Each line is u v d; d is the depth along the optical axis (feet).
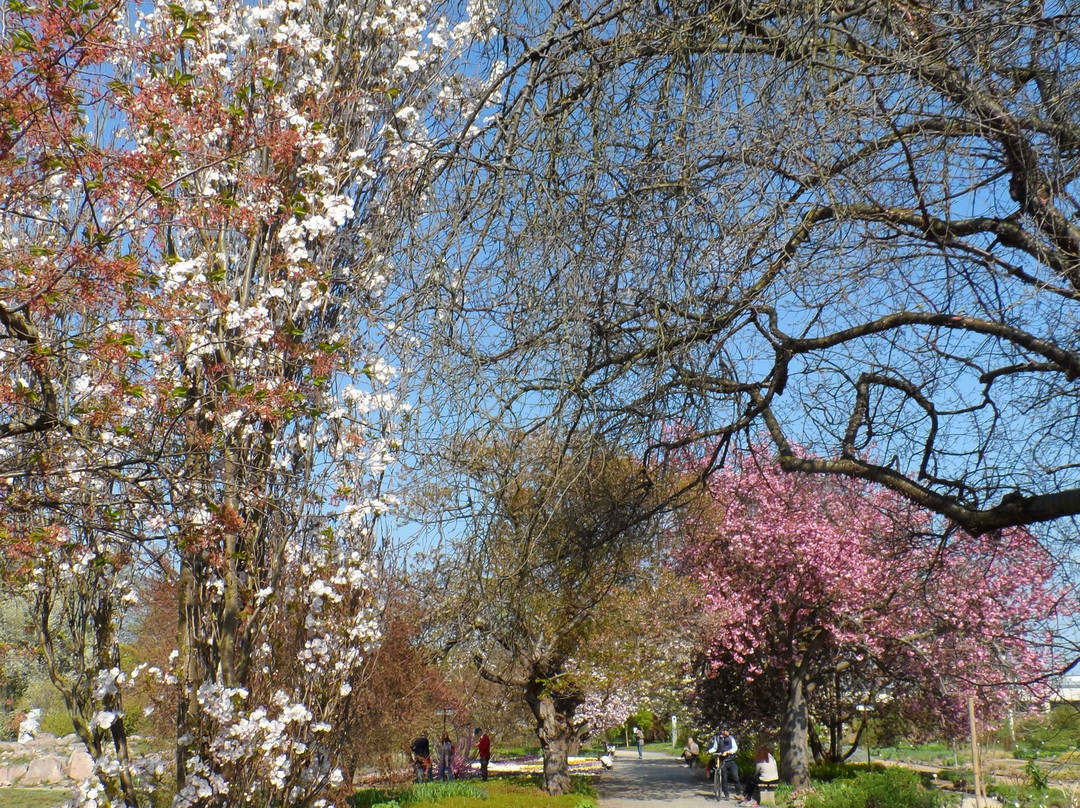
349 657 24.02
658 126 16.31
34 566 20.11
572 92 17.25
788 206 15.55
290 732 23.04
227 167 18.93
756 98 15.29
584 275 16.42
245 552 21.34
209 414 17.01
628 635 59.00
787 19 15.37
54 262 14.17
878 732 85.35
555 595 20.56
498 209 16.60
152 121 16.34
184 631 21.49
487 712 80.64
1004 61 15.05
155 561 18.07
